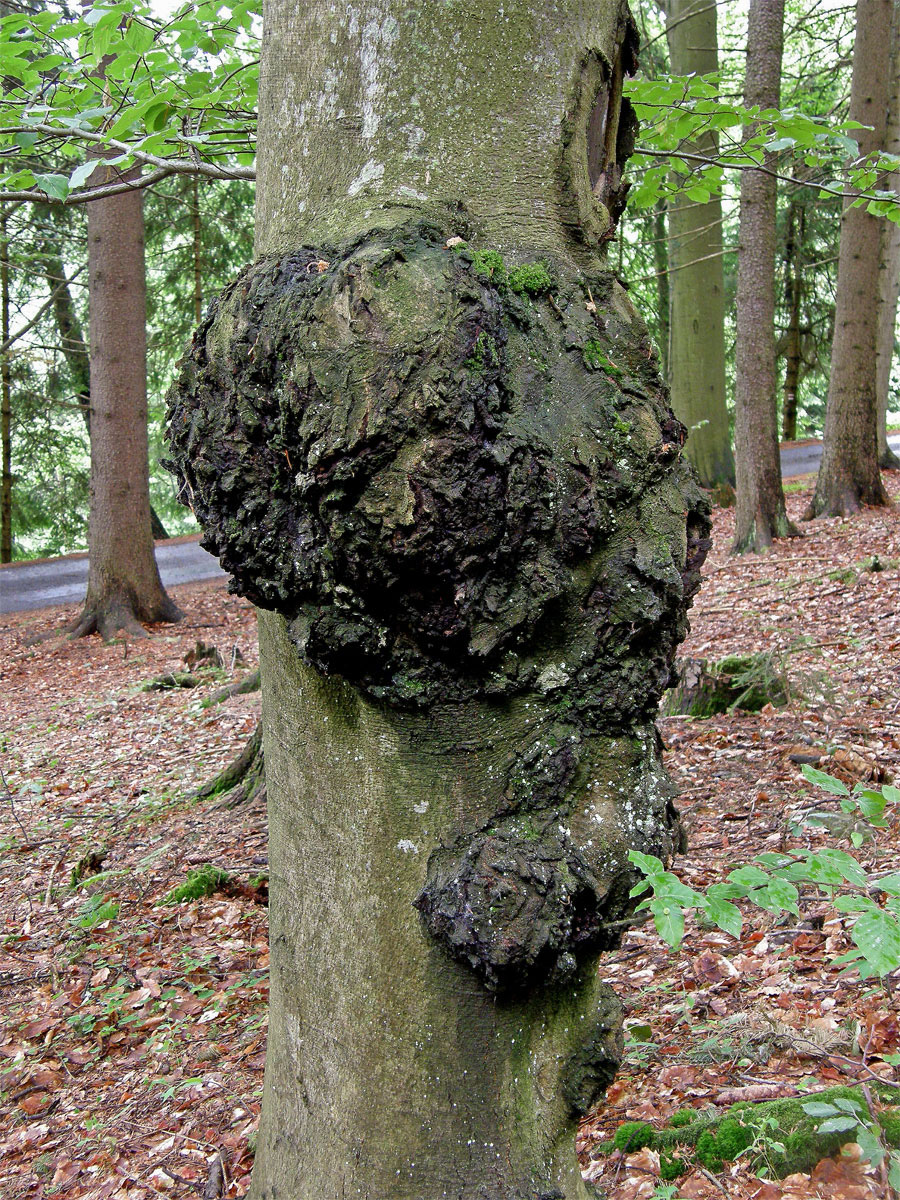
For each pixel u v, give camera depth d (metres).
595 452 1.36
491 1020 1.43
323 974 1.53
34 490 20.28
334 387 1.28
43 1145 2.95
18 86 2.94
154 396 19.98
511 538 1.31
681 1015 2.80
